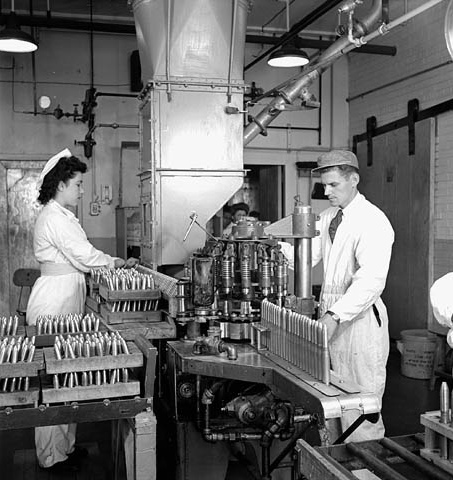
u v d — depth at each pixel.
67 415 1.98
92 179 6.26
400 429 3.77
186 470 2.54
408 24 5.75
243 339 2.41
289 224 2.61
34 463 3.16
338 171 2.68
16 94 6.01
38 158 6.06
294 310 2.36
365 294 2.48
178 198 3.78
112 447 3.17
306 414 2.36
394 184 6.00
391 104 6.11
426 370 4.97
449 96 5.25
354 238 2.67
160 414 2.91
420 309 5.58
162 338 2.65
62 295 3.29
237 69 3.84
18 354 2.08
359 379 2.67
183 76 3.75
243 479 2.94
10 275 6.00
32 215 6.04
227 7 3.71
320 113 6.87
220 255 2.52
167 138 3.75
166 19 3.61
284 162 6.81
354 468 1.57
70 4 5.78
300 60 5.13
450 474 1.43
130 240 5.70
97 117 6.25
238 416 2.24
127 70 6.29
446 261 5.30
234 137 3.85
